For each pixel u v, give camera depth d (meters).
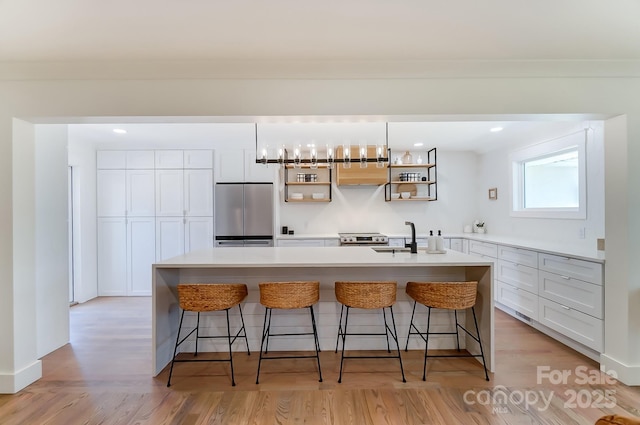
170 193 4.78
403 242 4.89
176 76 2.28
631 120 2.26
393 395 2.17
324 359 2.71
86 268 4.52
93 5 1.61
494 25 1.82
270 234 4.68
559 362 2.61
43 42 1.94
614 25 1.82
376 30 1.86
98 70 2.22
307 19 1.75
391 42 1.99
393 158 5.39
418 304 2.90
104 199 4.76
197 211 4.77
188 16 1.71
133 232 4.77
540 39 1.97
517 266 3.54
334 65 2.24
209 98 2.30
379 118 2.40
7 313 2.22
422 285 2.43
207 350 2.86
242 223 4.65
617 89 2.29
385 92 2.32
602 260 2.45
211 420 1.92
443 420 1.90
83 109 2.27
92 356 2.79
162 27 1.81
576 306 2.72
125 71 2.23
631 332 2.26
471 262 2.49
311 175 5.19
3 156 2.23
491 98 2.31
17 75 2.22
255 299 2.87
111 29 1.82
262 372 2.49
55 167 3.00
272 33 1.88
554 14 1.72
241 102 2.31
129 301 4.48
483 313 2.57
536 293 3.23
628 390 2.20
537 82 2.31
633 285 2.26
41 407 2.05
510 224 4.64
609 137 2.38
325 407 2.04
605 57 2.18
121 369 2.55
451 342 2.90
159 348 2.50
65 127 3.14
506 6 1.65
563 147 3.61
